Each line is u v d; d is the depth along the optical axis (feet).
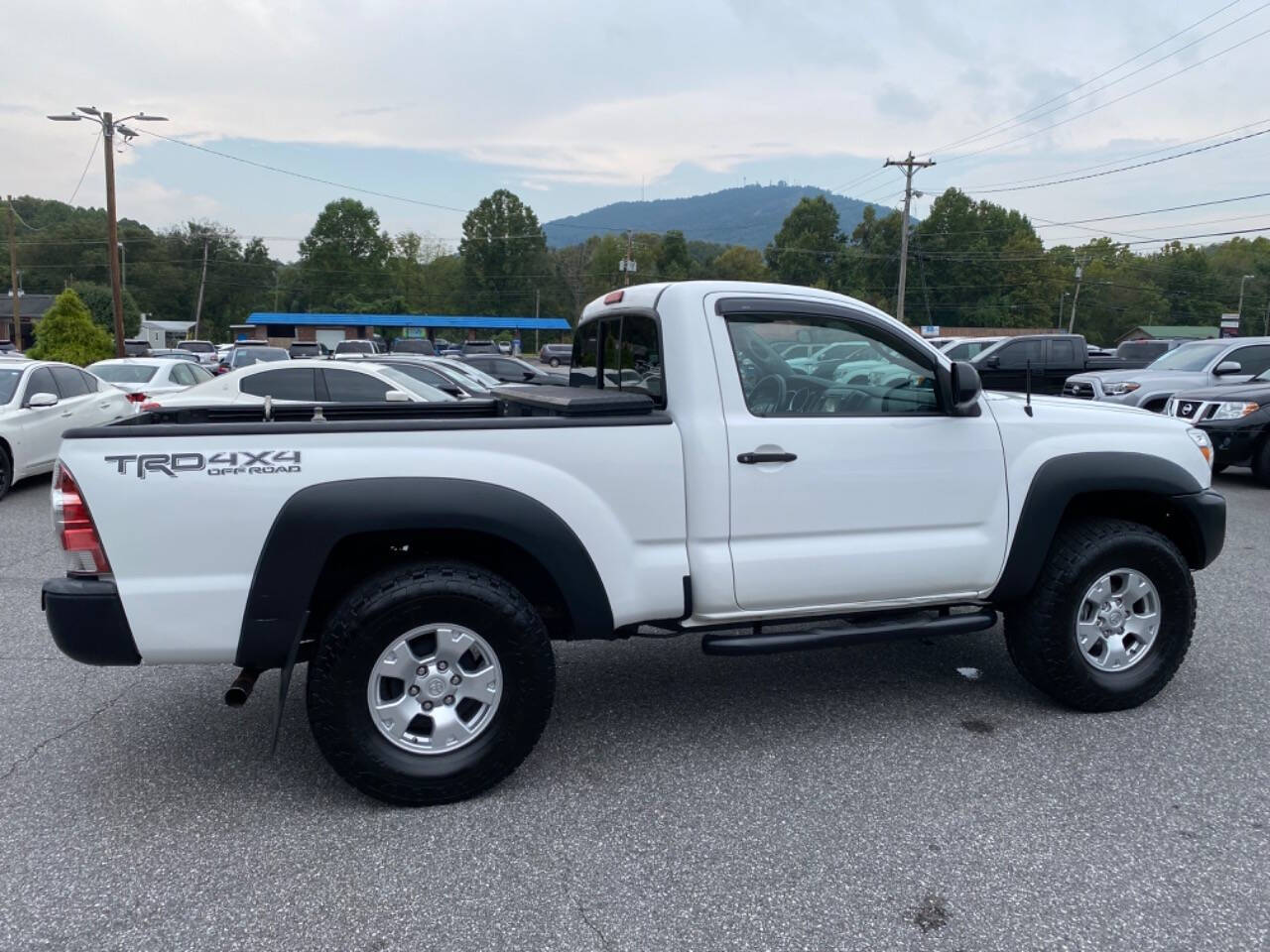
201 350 167.22
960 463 13.19
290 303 337.31
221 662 10.94
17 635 18.16
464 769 11.30
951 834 10.65
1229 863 10.01
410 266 336.29
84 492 10.33
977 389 12.87
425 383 40.81
